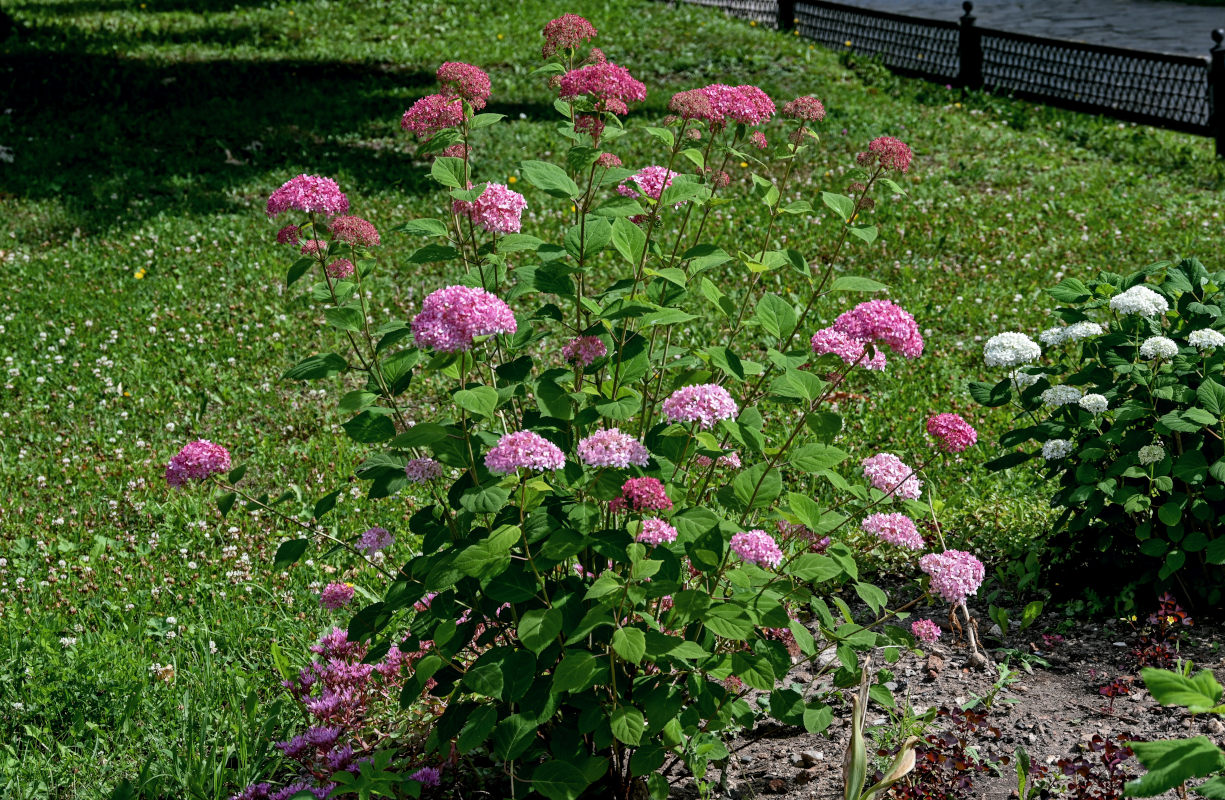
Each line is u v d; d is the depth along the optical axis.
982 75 14.34
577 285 2.94
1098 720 3.37
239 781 3.16
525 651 2.59
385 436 2.76
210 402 6.44
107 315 7.51
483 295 2.50
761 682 2.57
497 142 11.22
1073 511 4.30
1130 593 3.90
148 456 5.82
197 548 4.89
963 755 2.95
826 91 13.66
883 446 5.56
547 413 2.67
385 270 8.23
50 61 13.10
